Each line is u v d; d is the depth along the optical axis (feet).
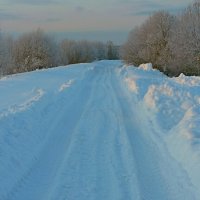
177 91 54.39
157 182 24.04
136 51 221.05
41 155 29.55
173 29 175.22
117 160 28.43
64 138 35.12
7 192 21.85
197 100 49.24
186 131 32.40
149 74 130.62
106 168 26.63
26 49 220.84
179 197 21.71
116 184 23.58
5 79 102.32
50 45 236.02
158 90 57.88
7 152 27.09
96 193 22.20
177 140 31.81
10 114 37.50
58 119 43.68
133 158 28.84
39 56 222.48
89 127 40.09
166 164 27.45
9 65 212.43
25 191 22.38
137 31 225.97
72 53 347.36
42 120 40.63
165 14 196.03
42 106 47.73
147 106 51.37
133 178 24.59
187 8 160.04
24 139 31.55
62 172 25.58
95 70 162.50
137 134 36.88
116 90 78.33
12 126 33.50
